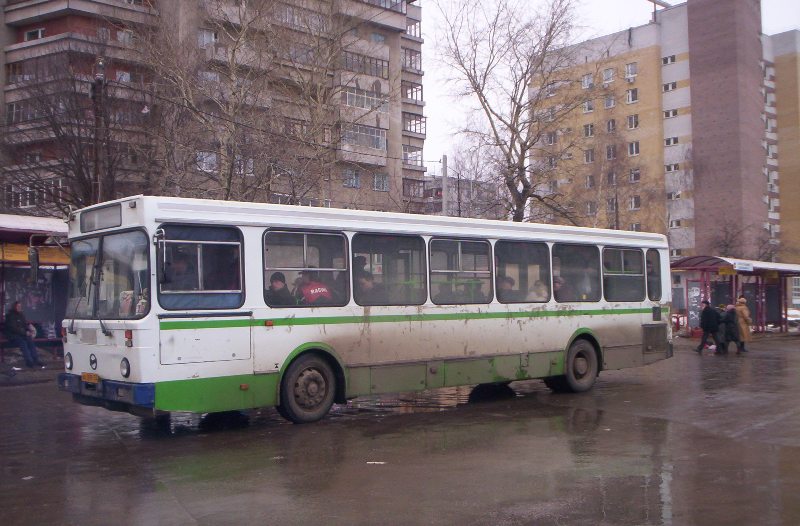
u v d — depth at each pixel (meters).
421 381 11.95
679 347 26.16
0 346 19.52
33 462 8.66
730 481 7.39
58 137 28.06
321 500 6.81
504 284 13.27
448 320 12.37
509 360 13.17
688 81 59.81
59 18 39.78
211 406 9.77
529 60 28.61
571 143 29.86
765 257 52.28
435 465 8.20
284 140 24.30
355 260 11.38
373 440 9.70
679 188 59.56
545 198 29.78
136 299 9.54
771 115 68.25
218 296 9.98
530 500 6.75
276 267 10.56
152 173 26.61
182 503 6.78
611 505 6.57
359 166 28.41
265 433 10.27
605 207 45.53
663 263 16.22
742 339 24.22
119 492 7.22
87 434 10.45
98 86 22.73
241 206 10.30
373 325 11.45
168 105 27.25
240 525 6.10
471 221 12.91
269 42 25.52
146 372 9.26
